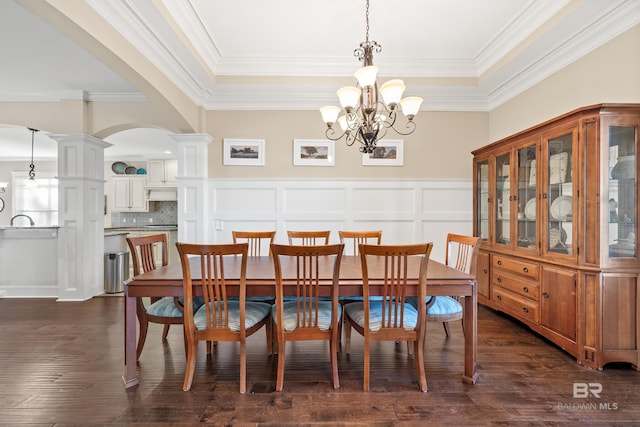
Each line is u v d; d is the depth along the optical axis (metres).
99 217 4.09
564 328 2.29
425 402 1.76
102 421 1.61
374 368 2.14
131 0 2.12
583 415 1.65
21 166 7.32
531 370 2.10
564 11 2.32
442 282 1.89
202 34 2.88
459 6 2.49
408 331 1.88
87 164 3.86
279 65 3.41
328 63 3.39
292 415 1.65
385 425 1.58
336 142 3.91
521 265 2.74
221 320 1.87
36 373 2.08
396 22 2.70
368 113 2.11
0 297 3.94
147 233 6.09
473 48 3.12
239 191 3.89
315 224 3.90
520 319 2.76
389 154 3.90
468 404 1.75
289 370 2.12
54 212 7.30
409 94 3.74
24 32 2.51
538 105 3.12
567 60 2.73
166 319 2.08
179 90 3.29
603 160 2.06
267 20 2.69
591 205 2.11
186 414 1.66
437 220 3.91
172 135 3.68
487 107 3.91
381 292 1.86
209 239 3.87
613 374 2.04
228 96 3.78
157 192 6.88
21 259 3.99
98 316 3.21
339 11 2.56
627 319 2.07
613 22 2.25
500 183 3.14
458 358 2.29
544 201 2.49
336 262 1.79
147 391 1.87
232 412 1.68
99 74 3.30
